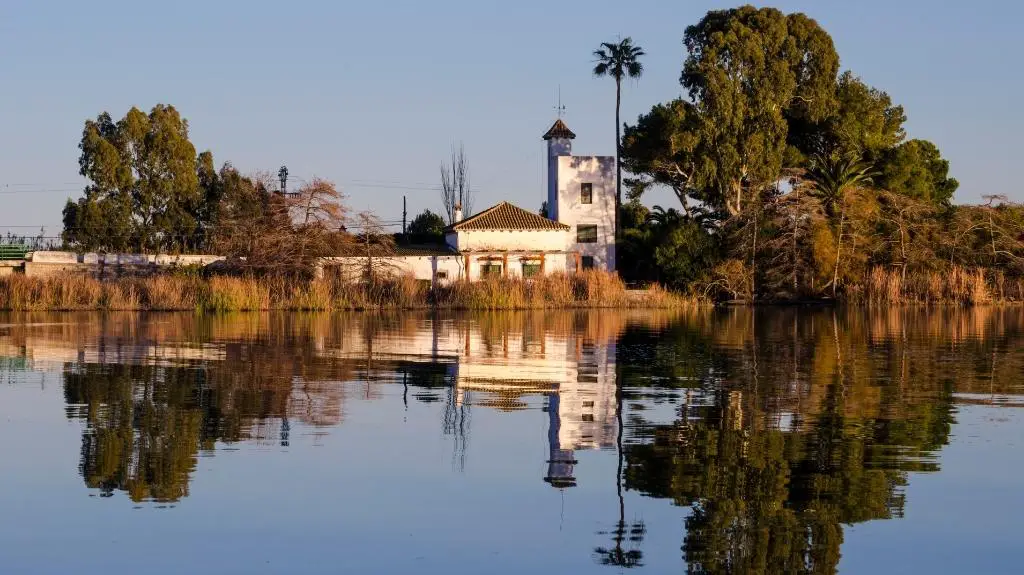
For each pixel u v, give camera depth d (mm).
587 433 21547
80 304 65438
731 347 40875
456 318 60562
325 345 40625
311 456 19438
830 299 80375
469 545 14484
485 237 87000
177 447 20156
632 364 34250
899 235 82062
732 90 83625
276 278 70125
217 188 92562
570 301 73688
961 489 17156
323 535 14891
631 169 96938
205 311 65062
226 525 15305
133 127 88500
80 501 16469
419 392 27281
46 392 26891
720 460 19094
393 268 76250
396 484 17469
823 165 91312
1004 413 24000
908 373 31750
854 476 17922
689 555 14102
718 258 80438
